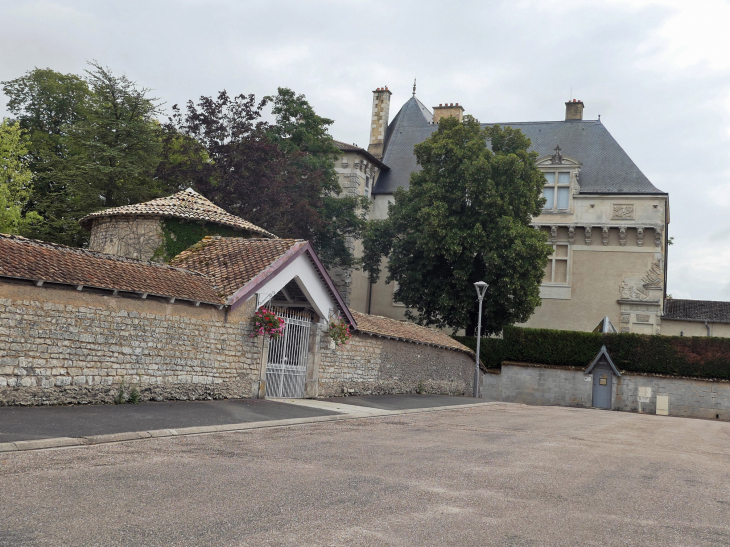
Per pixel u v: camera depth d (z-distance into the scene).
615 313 44.44
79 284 12.71
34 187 40.94
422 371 28.12
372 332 22.98
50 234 36.19
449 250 37.38
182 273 16.45
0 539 4.57
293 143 41.69
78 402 12.84
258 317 17.36
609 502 7.16
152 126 38.75
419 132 54.06
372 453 9.70
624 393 37.09
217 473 7.39
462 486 7.48
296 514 5.73
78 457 7.94
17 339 11.82
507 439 13.06
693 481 9.16
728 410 35.47
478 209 37.12
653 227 44.00
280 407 15.90
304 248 19.11
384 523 5.59
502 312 38.59
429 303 39.81
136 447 9.03
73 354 12.77
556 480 8.35
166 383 14.85
